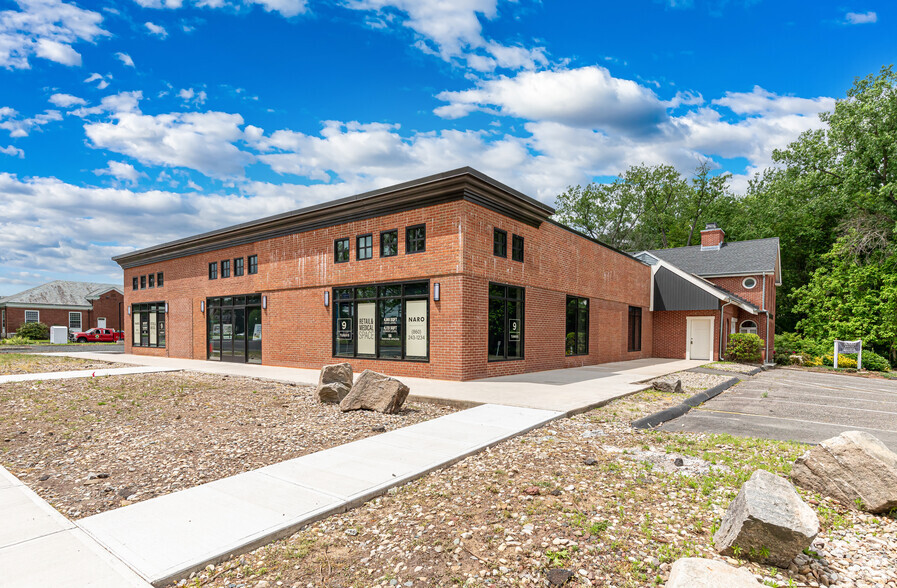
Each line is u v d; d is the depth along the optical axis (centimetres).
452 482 523
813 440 735
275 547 380
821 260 3328
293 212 1656
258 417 859
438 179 1266
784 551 345
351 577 338
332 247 1582
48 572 330
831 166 3331
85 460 612
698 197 4562
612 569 344
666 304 2544
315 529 412
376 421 827
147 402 993
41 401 989
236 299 1955
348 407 912
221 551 361
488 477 536
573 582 328
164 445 677
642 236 4919
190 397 1055
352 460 586
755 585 273
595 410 941
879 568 359
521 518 424
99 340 4419
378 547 379
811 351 2666
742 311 2697
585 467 568
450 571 343
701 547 377
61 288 5219
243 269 1919
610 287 2125
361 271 1492
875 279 2667
